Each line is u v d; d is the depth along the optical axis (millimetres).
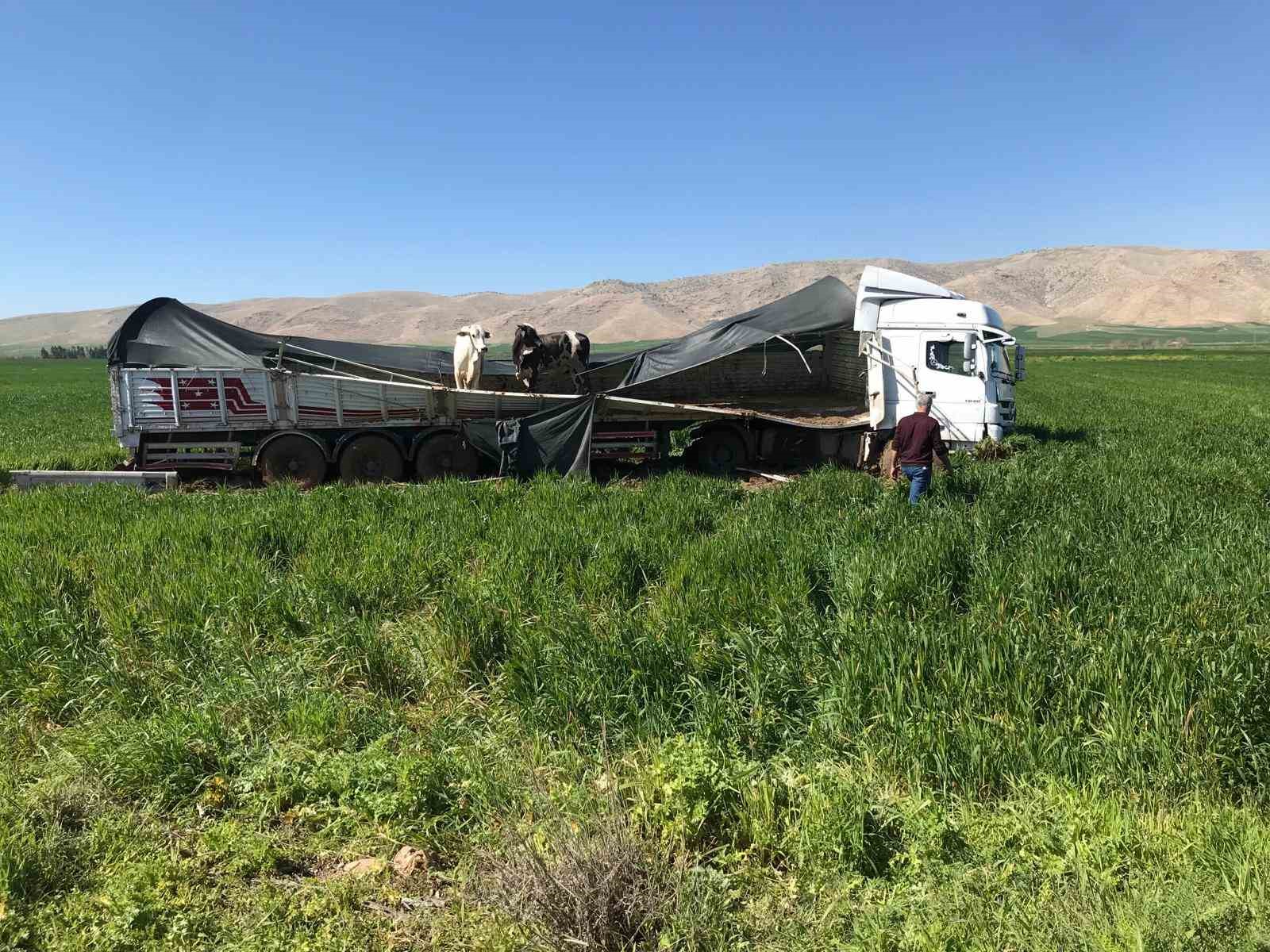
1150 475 12844
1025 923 3289
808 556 7844
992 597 6625
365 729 5281
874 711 4953
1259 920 3154
